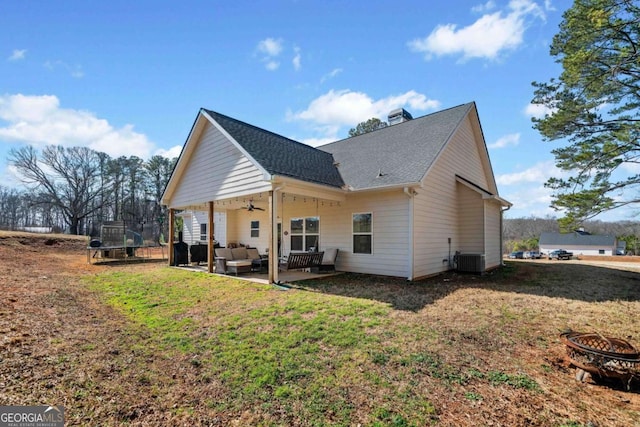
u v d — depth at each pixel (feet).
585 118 32.42
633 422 8.71
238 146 29.91
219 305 21.25
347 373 11.31
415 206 30.12
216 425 8.60
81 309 20.31
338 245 35.76
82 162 134.82
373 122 88.53
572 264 47.85
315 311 18.86
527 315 18.22
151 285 28.81
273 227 27.27
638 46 27.50
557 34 32.37
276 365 12.01
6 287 24.27
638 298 22.57
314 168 33.60
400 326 16.03
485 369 11.66
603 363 10.61
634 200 30.94
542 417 8.88
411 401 9.58
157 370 11.84
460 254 35.19
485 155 45.62
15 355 12.19
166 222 141.18
